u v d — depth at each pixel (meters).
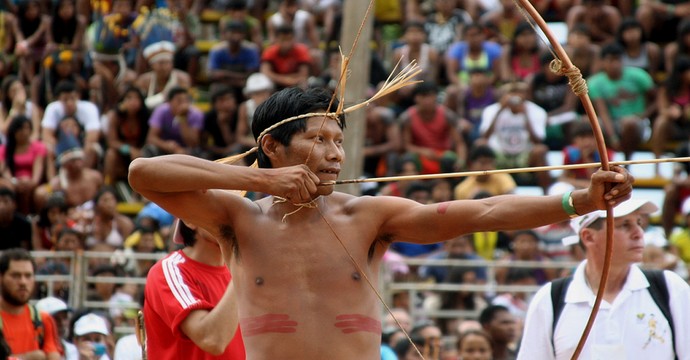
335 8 33.66
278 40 31.36
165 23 32.59
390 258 23.94
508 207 8.46
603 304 11.98
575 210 8.26
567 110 29.59
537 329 12.25
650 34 32.97
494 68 31.09
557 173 28.50
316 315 8.55
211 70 31.81
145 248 24.00
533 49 30.81
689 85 30.38
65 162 27.69
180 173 8.22
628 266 12.13
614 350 11.58
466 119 29.83
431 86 28.77
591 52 30.84
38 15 34.03
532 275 23.28
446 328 23.19
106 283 22.84
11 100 31.56
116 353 16.09
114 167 29.94
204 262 11.56
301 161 8.59
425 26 31.97
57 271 23.06
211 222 8.84
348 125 20.75
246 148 29.59
